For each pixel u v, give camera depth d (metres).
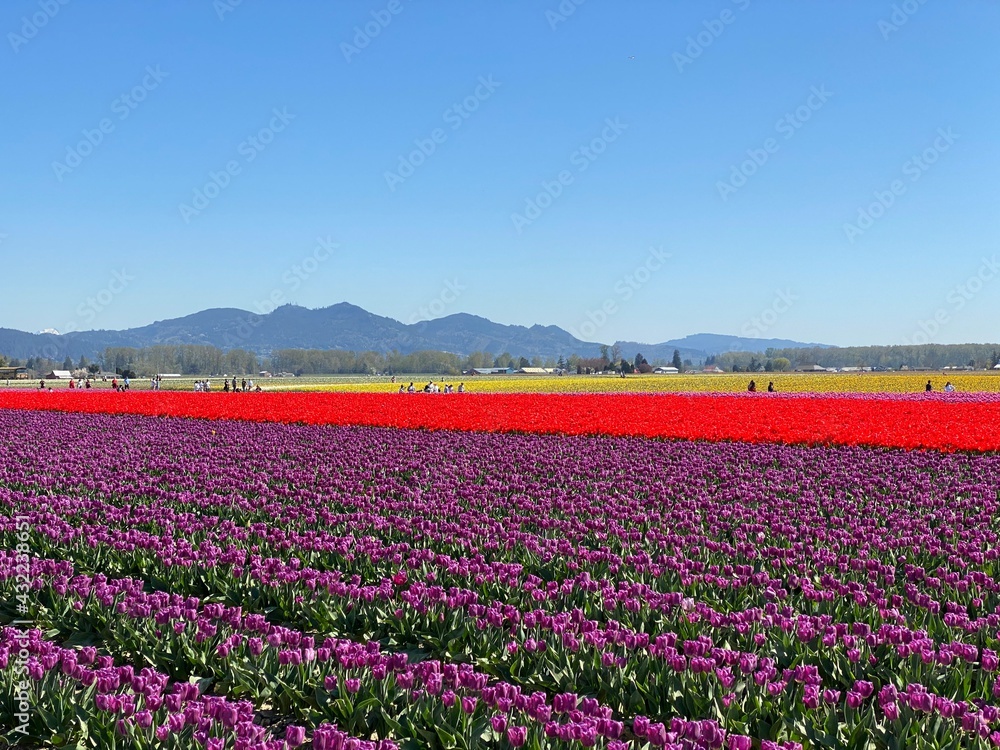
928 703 6.15
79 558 11.68
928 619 8.62
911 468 19.55
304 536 12.43
